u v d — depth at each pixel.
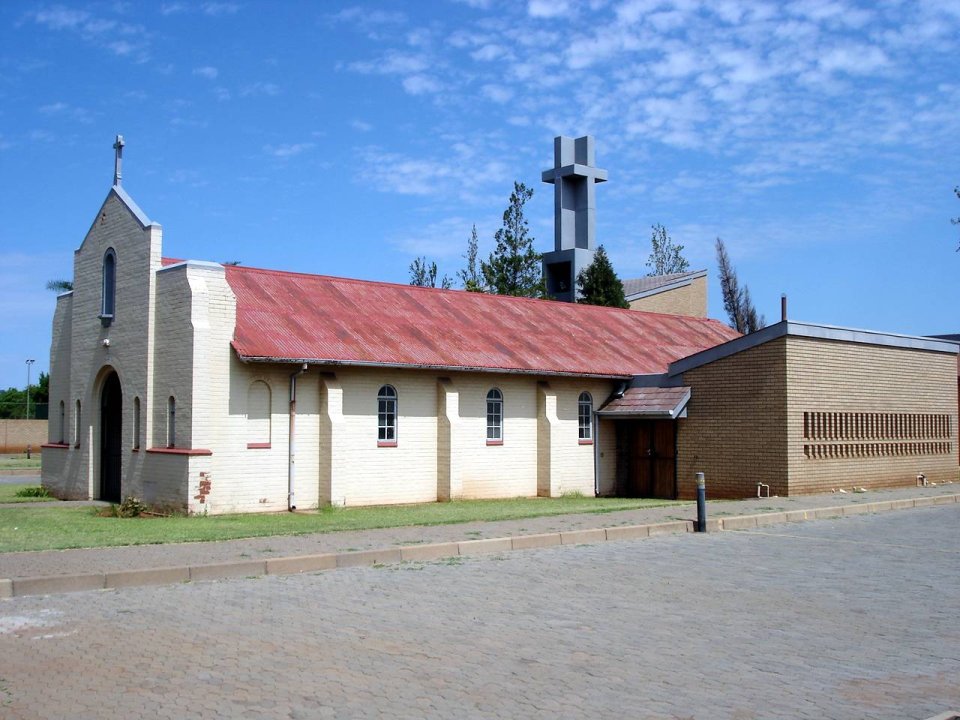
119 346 21.70
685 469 25.44
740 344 24.09
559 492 25.78
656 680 7.32
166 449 19.55
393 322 24.38
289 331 21.20
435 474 23.27
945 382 28.45
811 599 10.55
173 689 6.87
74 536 14.44
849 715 6.55
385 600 10.22
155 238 20.67
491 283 51.97
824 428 23.86
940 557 13.74
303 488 20.70
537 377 25.55
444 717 6.36
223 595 10.38
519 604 10.09
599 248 45.22
